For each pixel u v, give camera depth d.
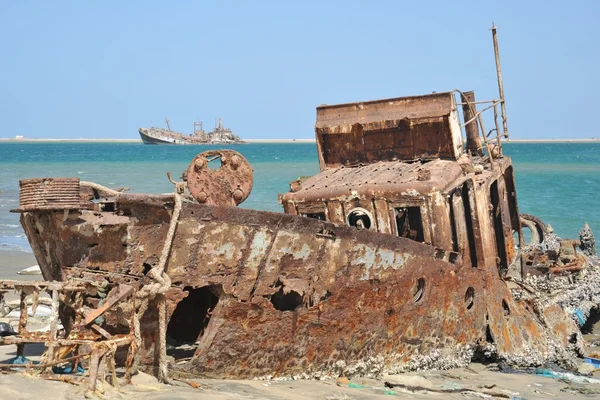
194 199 8.43
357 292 8.96
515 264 13.28
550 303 12.54
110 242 7.45
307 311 8.49
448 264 10.18
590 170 64.69
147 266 7.60
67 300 7.18
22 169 68.75
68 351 6.93
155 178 53.62
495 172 12.02
